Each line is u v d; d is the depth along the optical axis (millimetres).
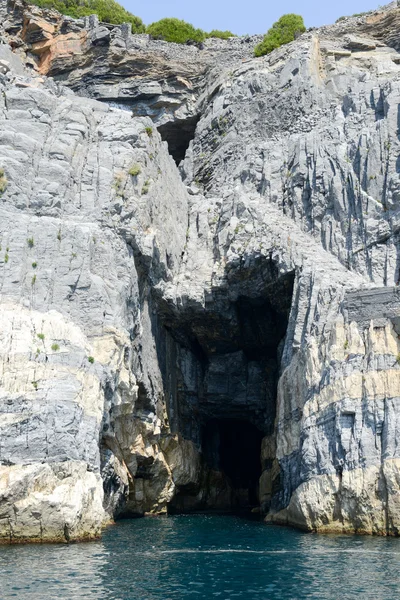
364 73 54969
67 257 40375
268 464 48438
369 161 47094
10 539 32156
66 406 35031
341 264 45625
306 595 24094
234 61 62781
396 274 43875
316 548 32031
